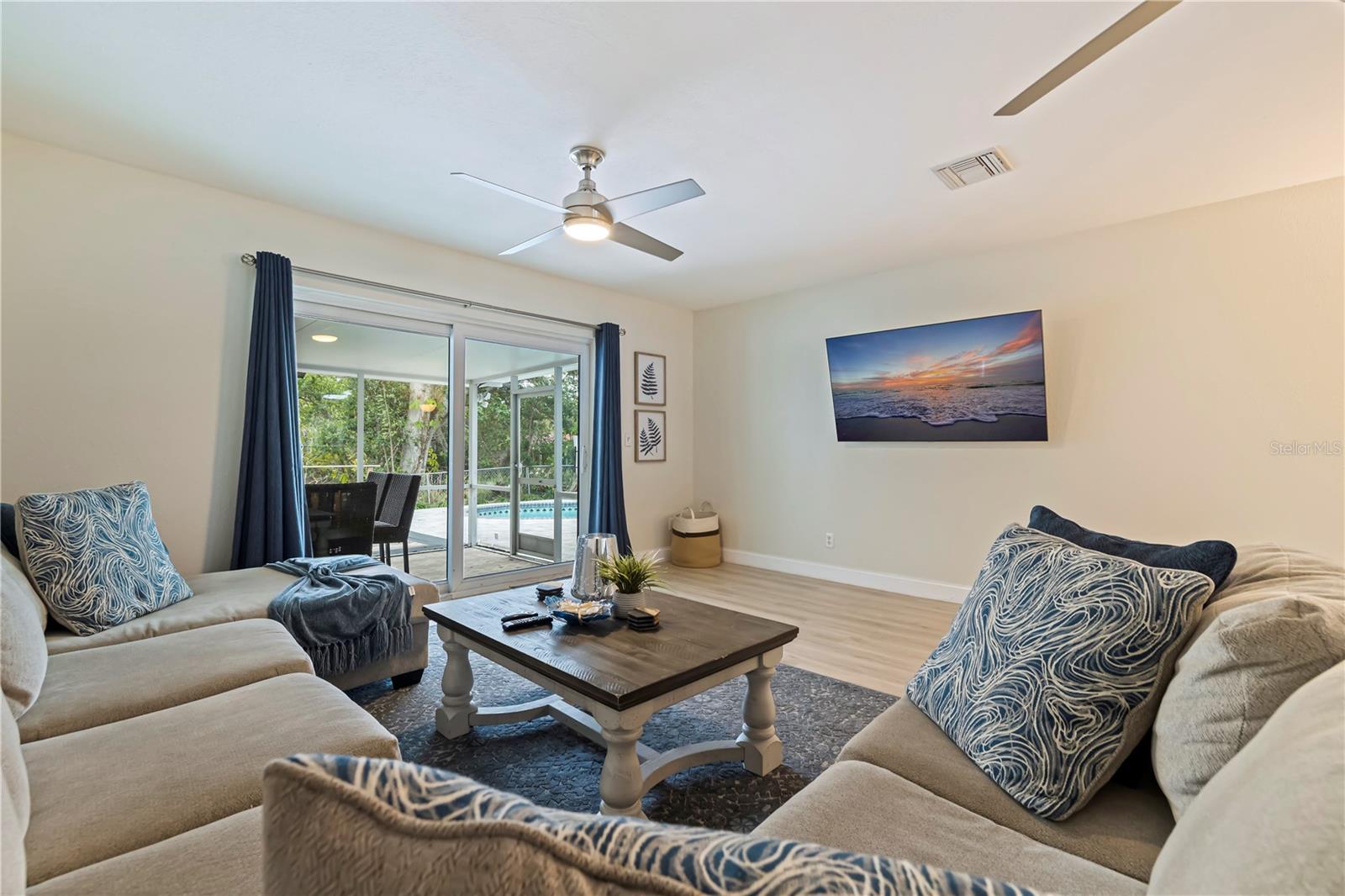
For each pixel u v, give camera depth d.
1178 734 0.91
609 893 0.31
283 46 2.03
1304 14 1.84
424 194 3.21
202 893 0.87
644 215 3.47
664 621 2.12
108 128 2.56
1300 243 3.06
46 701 1.43
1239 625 0.86
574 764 2.03
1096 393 3.64
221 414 3.14
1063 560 1.27
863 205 3.31
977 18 1.89
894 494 4.52
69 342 2.75
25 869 0.84
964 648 1.36
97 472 2.81
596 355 5.04
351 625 2.40
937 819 1.02
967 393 4.06
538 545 4.81
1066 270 3.74
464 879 0.31
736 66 2.13
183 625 2.08
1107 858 0.92
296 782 0.34
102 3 1.83
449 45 2.03
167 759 1.19
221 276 3.15
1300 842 0.40
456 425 4.24
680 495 5.77
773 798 1.85
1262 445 3.15
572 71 2.16
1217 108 2.35
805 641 3.34
